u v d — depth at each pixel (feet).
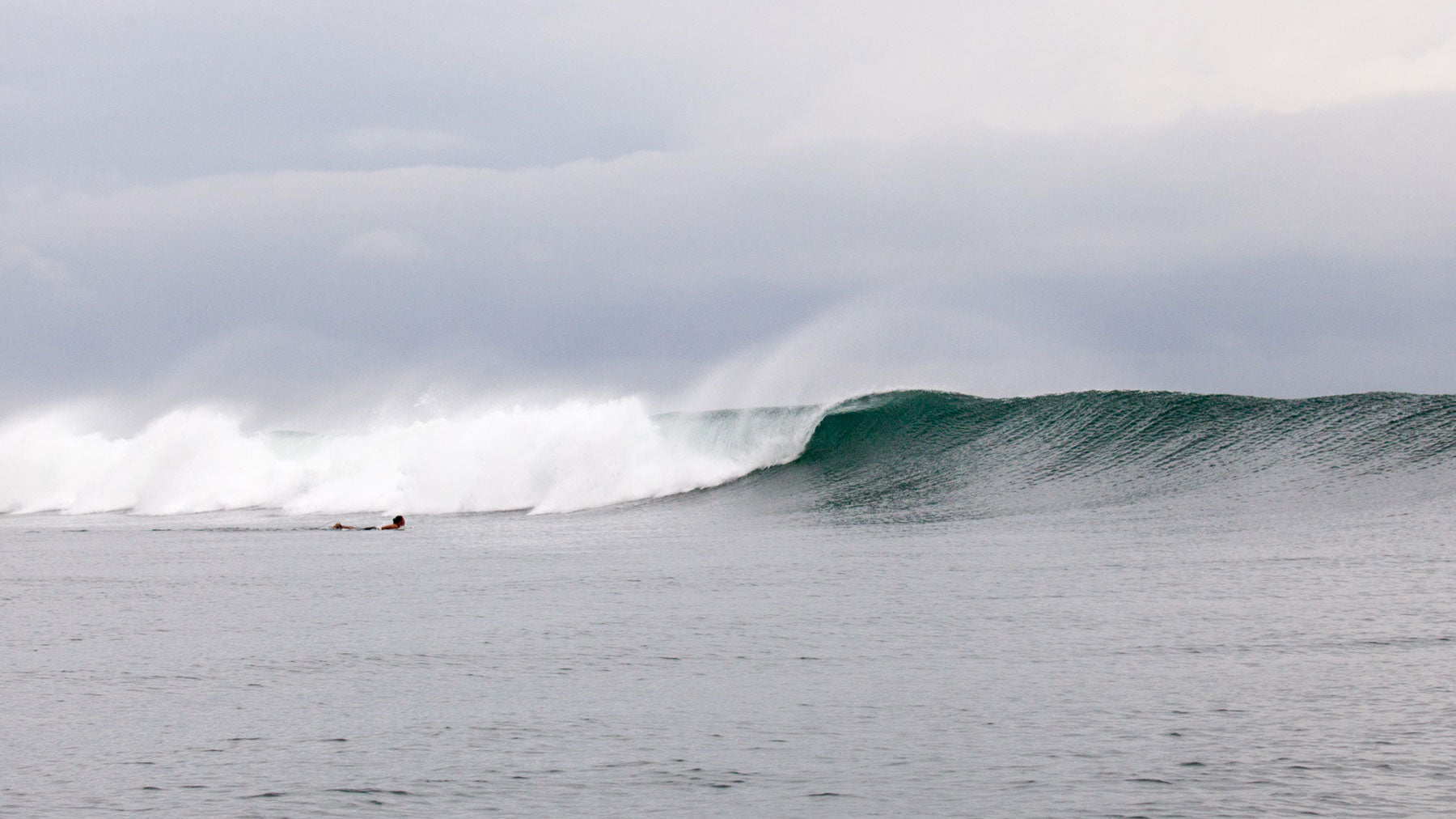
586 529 193.67
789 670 75.72
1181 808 48.44
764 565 133.69
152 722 65.82
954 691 68.85
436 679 75.46
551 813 49.65
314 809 50.52
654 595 111.04
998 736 59.47
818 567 129.59
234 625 99.40
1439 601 93.20
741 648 83.15
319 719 65.67
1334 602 94.53
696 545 161.27
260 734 62.80
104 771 56.49
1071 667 74.23
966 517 181.57
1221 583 106.63
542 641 87.81
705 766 55.72
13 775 56.18
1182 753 55.42
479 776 54.70
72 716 67.51
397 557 155.94
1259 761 53.98
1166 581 109.60
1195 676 70.69
